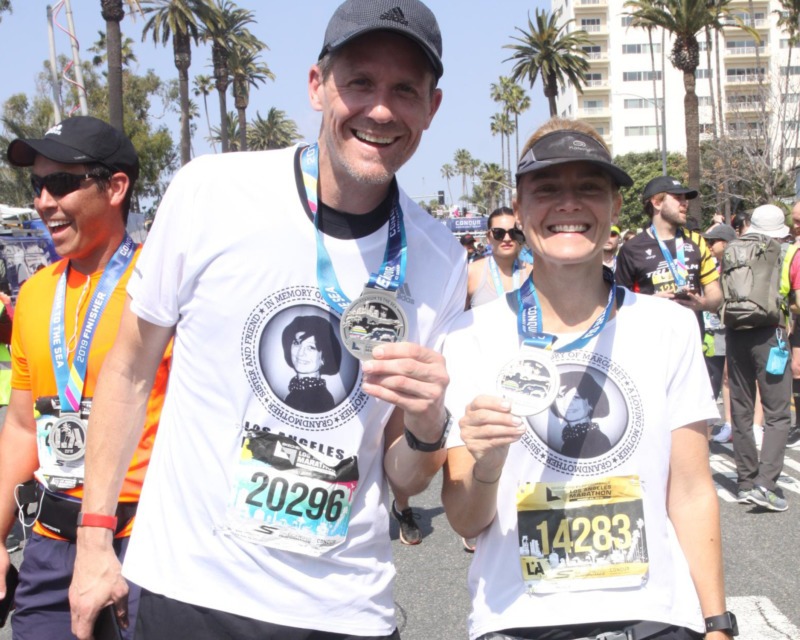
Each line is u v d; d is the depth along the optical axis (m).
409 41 1.91
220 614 1.94
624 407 2.09
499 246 5.72
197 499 2.00
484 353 2.19
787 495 6.27
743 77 83.56
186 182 2.08
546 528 2.05
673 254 6.18
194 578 1.97
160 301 2.08
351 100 1.93
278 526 1.98
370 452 2.10
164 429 2.12
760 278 5.75
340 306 2.02
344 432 2.04
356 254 2.07
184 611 1.96
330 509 2.01
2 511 2.92
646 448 2.08
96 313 2.75
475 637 2.08
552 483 2.07
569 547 2.04
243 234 2.02
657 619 1.99
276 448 1.99
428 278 2.19
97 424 2.15
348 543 2.06
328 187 2.04
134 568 2.03
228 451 1.99
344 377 2.03
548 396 1.99
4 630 3.84
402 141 1.99
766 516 5.79
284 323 2.01
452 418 2.09
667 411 2.12
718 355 8.41
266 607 1.95
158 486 2.08
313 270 2.03
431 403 1.91
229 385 2.00
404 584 4.79
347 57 1.92
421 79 1.96
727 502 6.16
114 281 2.80
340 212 2.07
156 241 2.08
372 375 1.91
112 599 2.12
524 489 2.08
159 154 51.50
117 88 24.42
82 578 2.11
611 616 1.98
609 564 2.02
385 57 1.92
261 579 1.96
